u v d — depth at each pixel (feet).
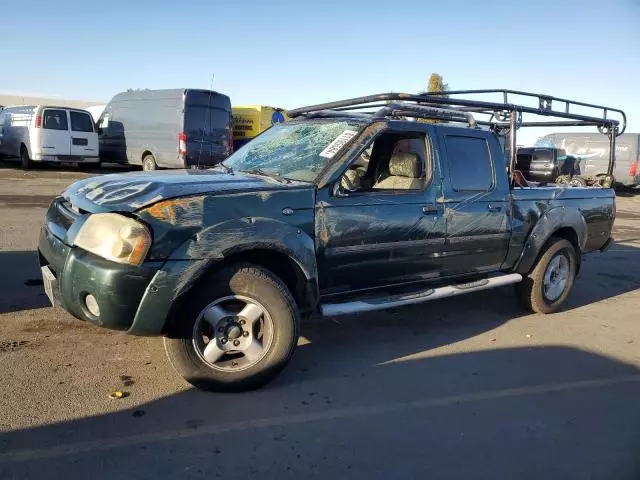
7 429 10.40
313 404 12.16
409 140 16.26
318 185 13.47
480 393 13.24
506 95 18.39
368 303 14.35
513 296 22.47
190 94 55.88
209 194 11.91
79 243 11.43
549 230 19.01
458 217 16.11
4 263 21.81
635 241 39.01
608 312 21.13
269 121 70.03
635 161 71.41
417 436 11.12
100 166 73.00
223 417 11.36
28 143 59.57
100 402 11.62
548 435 11.47
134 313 11.11
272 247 12.23
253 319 12.23
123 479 9.18
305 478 9.53
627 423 12.16
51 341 14.56
